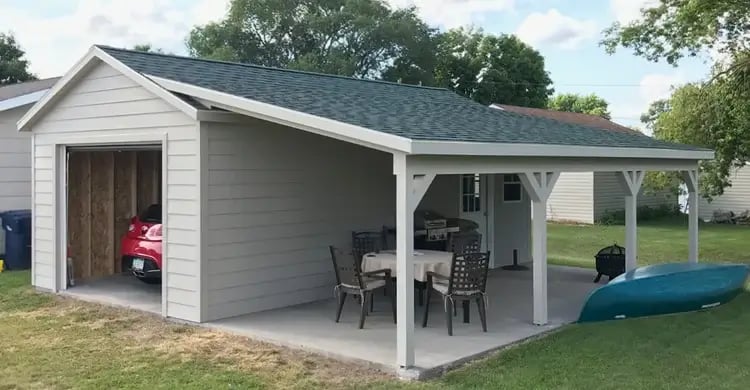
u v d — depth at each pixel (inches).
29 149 513.3
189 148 299.1
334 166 365.7
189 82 305.9
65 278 377.7
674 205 1103.0
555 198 1019.3
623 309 312.8
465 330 286.4
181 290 305.0
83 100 353.1
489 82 1555.1
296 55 1376.7
